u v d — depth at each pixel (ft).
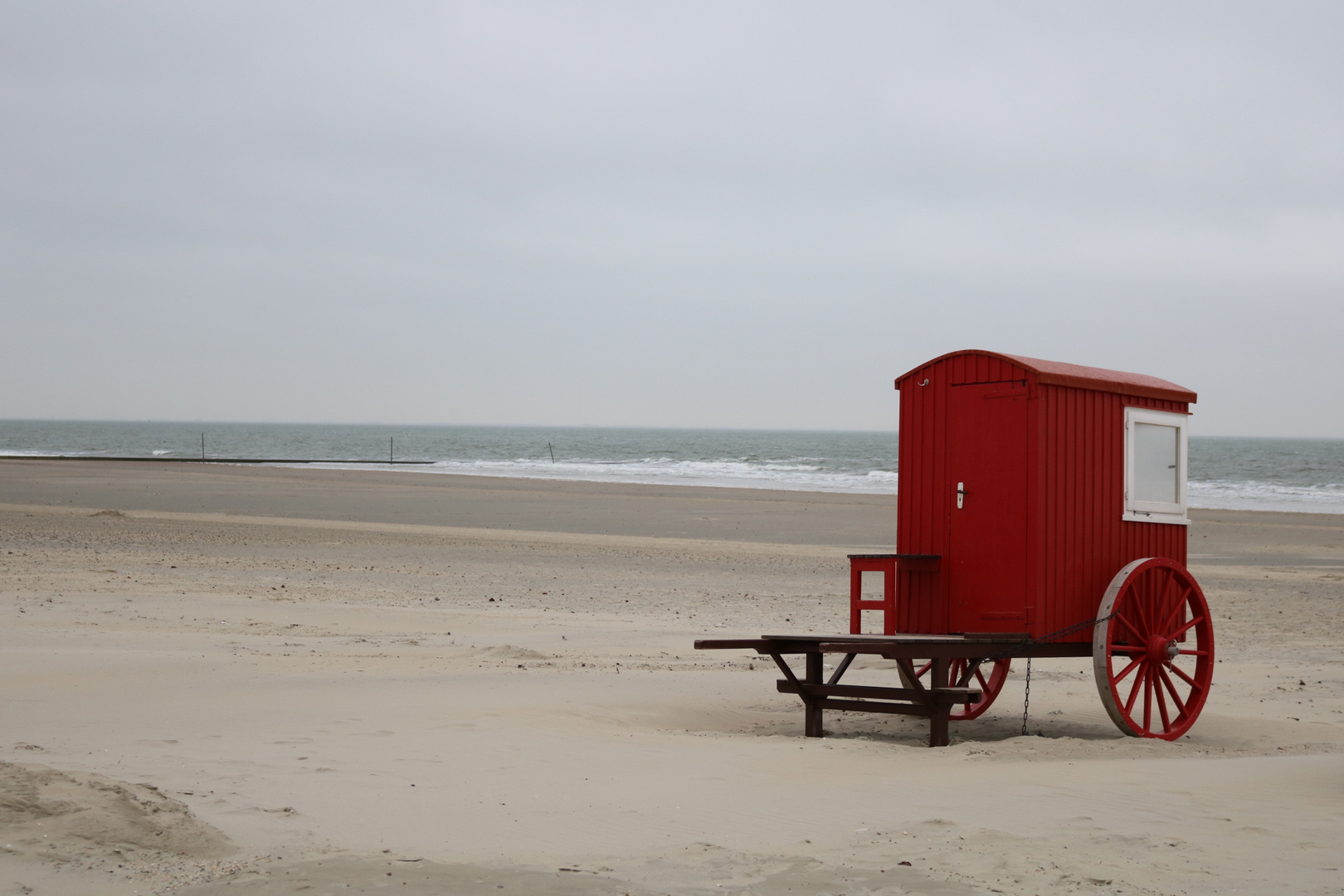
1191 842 18.94
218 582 63.62
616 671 41.34
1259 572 81.10
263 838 18.08
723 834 19.49
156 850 16.85
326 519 114.73
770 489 184.96
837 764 26.37
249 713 29.94
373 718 29.58
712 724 33.83
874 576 76.28
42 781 18.71
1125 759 28.19
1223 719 36.22
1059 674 46.60
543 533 103.50
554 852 18.11
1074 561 34.45
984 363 34.78
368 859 16.90
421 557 81.56
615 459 365.20
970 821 20.52
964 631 34.76
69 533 87.71
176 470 214.90
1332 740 32.76
